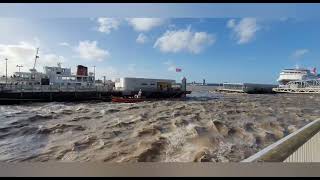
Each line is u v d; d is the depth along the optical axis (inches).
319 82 4537.4
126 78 2400.3
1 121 987.3
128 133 748.6
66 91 1988.2
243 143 634.8
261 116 1227.2
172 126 841.5
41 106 1625.2
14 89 1786.4
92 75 2512.3
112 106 1644.9
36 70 2287.2
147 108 1515.7
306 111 1573.6
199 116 1135.0
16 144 641.6
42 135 741.3
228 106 1731.1
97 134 738.2
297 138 146.2
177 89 2689.5
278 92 4549.7
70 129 815.1
